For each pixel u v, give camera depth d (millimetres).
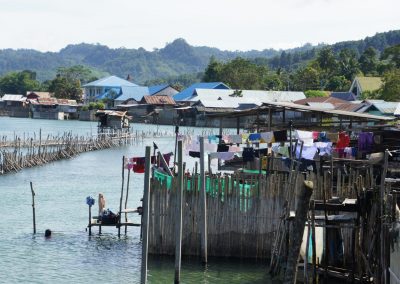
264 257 30438
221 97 148500
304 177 29609
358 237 25969
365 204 25391
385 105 81750
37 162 73750
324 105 98438
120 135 109500
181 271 29672
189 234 30766
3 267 31047
